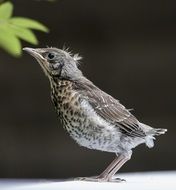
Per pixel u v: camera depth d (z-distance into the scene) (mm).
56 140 15227
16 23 6730
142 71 15484
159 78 15477
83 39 15516
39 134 15289
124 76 15484
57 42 15477
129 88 15484
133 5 15523
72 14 15508
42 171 15125
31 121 15375
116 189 6887
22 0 15297
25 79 15461
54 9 15430
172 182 7758
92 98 8492
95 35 15539
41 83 15453
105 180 8078
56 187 7129
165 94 15461
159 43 15539
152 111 15422
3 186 9258
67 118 8438
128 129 8656
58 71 8578
